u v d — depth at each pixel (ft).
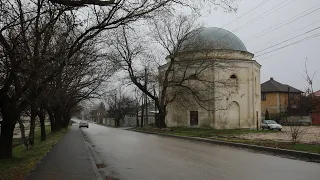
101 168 38.86
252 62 152.25
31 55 34.27
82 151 56.08
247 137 89.92
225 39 153.38
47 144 71.87
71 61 53.47
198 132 119.44
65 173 33.30
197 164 39.81
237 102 148.15
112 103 287.07
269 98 260.21
